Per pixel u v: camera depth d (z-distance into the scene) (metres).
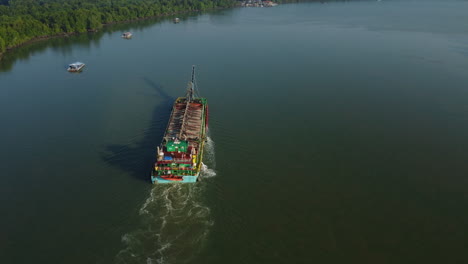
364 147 88.38
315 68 152.25
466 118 103.94
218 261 55.31
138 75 145.62
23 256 56.25
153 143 89.50
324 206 67.69
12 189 71.81
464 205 68.00
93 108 112.50
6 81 140.00
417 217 65.00
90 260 55.50
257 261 55.50
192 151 73.44
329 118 104.50
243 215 64.94
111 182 73.88
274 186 73.19
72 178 75.44
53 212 65.50
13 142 90.38
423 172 78.19
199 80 138.00
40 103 116.56
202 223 62.59
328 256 56.72
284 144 89.81
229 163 80.88
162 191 70.81
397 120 102.81
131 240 59.03
